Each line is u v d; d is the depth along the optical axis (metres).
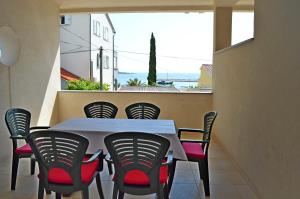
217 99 5.64
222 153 4.76
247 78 3.47
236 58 4.06
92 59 15.22
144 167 2.33
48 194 3.09
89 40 14.77
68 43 14.78
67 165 2.38
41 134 2.32
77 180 2.40
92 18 15.06
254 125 3.17
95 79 15.87
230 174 3.77
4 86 4.15
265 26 2.81
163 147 2.25
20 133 3.44
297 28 2.10
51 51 5.84
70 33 14.75
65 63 14.85
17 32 4.47
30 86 4.96
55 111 6.14
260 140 2.96
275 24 2.54
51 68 5.86
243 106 3.65
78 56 14.80
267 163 2.75
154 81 13.92
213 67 6.08
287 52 2.28
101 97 6.29
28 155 3.21
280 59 2.43
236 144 4.02
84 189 2.47
